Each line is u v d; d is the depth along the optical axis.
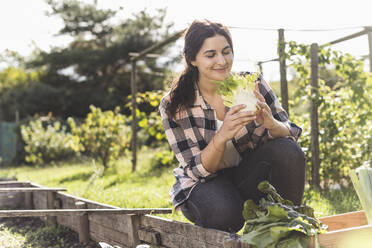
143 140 11.83
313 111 5.10
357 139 5.23
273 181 2.31
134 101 8.23
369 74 5.04
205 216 2.24
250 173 2.40
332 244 1.71
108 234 3.14
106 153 9.71
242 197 2.51
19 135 14.70
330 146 5.25
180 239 2.34
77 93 22.45
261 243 1.73
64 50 22.73
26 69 24.00
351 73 5.14
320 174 5.35
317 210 3.46
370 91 5.05
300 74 5.55
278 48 5.09
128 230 2.83
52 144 13.31
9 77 30.44
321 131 5.30
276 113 2.48
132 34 22.42
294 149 2.25
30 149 13.55
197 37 2.23
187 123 2.45
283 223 1.77
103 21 23.66
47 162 13.30
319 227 1.81
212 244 2.06
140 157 10.23
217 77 2.23
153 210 2.83
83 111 22.98
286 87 5.08
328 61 5.23
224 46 2.22
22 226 4.30
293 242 1.70
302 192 2.31
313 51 5.04
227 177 2.55
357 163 5.13
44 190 4.22
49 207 4.28
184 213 2.50
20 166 14.07
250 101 2.09
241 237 1.81
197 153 2.41
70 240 3.58
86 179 7.36
